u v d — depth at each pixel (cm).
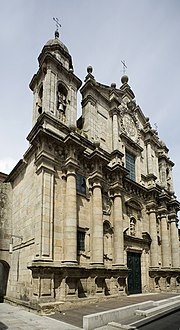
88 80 2883
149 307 1750
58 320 1451
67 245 1945
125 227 2748
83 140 2498
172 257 3431
